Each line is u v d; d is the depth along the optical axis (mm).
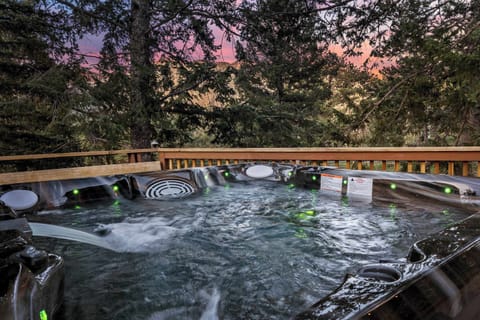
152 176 3520
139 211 2955
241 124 8117
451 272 1003
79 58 5992
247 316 1355
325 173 3465
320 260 1871
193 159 4621
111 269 1857
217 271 1799
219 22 7234
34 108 5934
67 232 2455
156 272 1809
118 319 1366
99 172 3604
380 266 1073
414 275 964
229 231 2441
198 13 6965
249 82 7586
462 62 4730
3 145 7035
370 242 2100
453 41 5277
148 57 6973
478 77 4750
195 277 1737
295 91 10359
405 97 6242
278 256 1961
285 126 8547
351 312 797
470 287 1000
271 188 3740
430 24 6035
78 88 5727
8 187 2838
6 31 5961
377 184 3021
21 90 5914
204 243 2225
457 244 1170
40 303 1039
